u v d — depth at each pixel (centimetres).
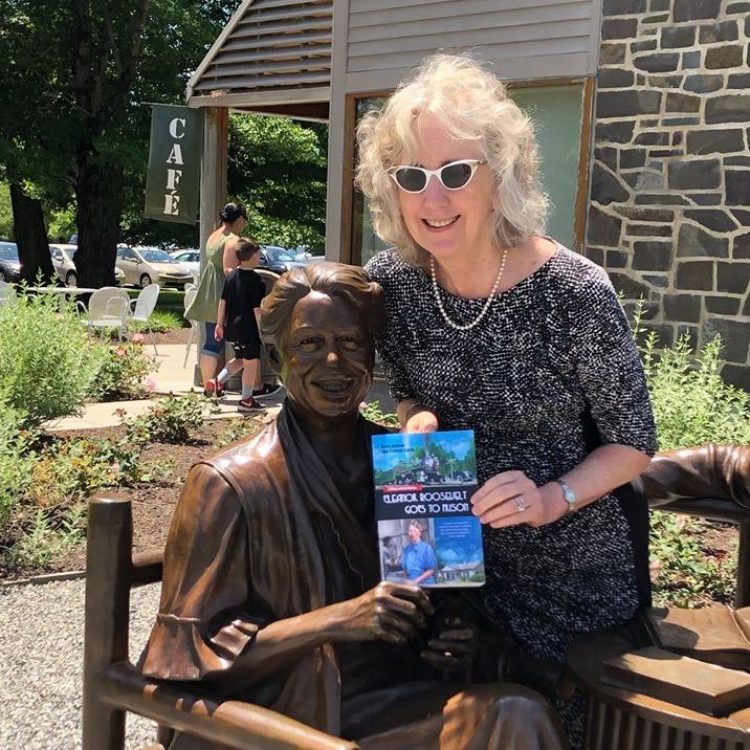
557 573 215
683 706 172
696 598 418
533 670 209
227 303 873
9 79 2258
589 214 771
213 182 1034
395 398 234
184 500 190
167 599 187
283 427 195
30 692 367
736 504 249
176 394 994
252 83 969
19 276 2681
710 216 723
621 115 749
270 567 186
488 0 792
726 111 710
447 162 193
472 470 183
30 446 698
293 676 183
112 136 2200
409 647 202
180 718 181
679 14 719
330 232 905
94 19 2294
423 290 212
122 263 3175
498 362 206
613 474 197
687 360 711
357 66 870
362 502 200
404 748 174
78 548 520
